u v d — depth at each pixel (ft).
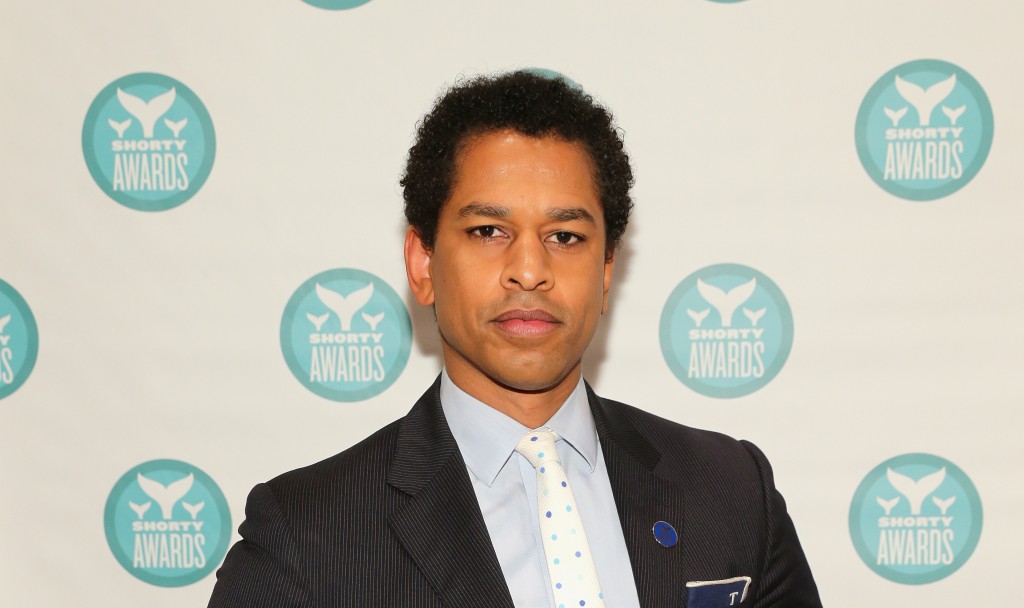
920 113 4.83
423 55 4.86
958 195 4.85
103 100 4.89
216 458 4.99
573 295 3.15
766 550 3.52
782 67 4.84
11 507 5.00
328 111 4.88
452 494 3.20
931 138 4.84
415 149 3.58
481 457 3.31
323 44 4.86
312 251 4.94
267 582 3.06
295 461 4.99
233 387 4.98
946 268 4.87
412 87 4.87
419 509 3.18
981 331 4.88
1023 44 4.81
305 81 4.88
